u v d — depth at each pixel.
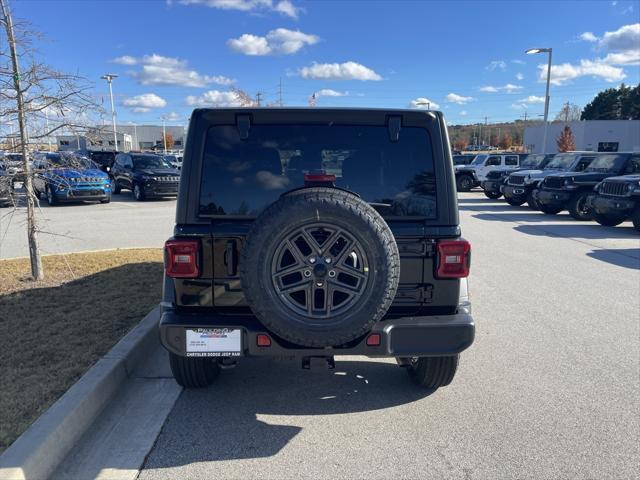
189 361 3.73
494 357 4.67
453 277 3.26
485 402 3.81
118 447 3.18
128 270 7.14
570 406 3.75
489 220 15.02
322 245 2.91
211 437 3.32
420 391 4.00
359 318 2.93
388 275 2.92
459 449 3.19
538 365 4.49
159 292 6.05
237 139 3.27
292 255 2.95
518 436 3.34
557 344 5.00
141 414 3.60
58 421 3.07
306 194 2.90
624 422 3.52
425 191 3.29
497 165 27.72
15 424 3.10
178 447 3.19
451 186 3.28
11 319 5.09
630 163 15.02
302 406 3.76
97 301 5.69
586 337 5.19
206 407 3.72
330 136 3.30
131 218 14.50
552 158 20.36
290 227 2.86
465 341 3.26
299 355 3.16
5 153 6.37
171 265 3.20
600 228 13.36
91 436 3.30
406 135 3.30
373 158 3.32
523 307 6.22
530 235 12.06
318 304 3.01
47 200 19.52
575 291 6.97
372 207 3.21
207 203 3.25
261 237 2.87
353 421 3.54
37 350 4.30
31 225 6.57
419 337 3.23
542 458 3.09
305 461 3.06
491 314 5.94
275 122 3.28
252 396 3.90
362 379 4.23
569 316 5.88
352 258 3.00
